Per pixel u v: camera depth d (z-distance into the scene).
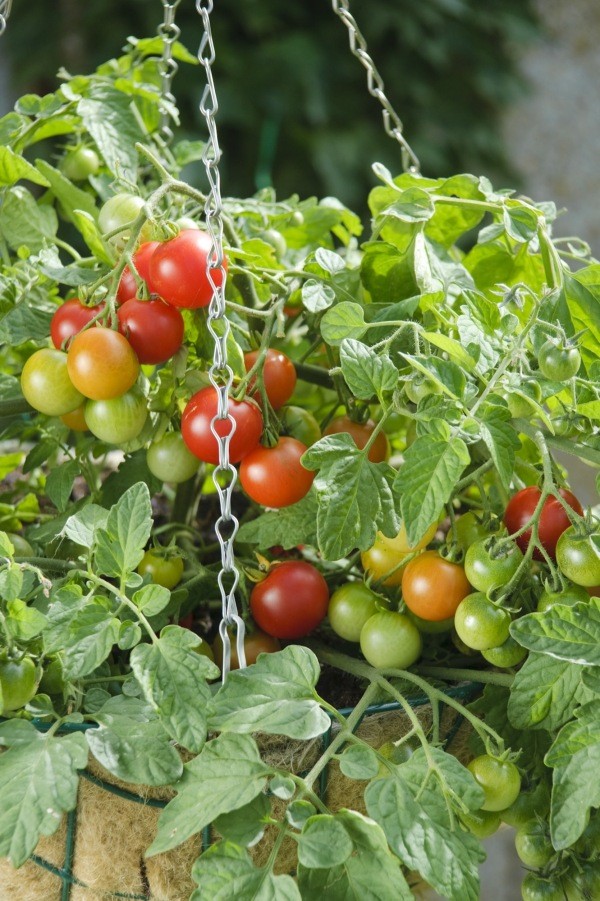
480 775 0.70
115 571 0.69
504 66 2.07
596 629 0.67
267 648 0.78
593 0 2.20
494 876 1.61
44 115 0.83
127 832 0.69
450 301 0.79
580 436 0.72
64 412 0.75
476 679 0.74
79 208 0.86
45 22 2.00
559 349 0.69
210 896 0.64
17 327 0.77
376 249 0.80
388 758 0.72
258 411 0.73
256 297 0.80
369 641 0.74
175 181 0.73
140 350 0.73
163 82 0.90
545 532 0.73
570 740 0.66
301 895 0.66
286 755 0.70
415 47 1.94
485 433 0.68
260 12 1.86
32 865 0.70
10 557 0.68
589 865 0.72
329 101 1.91
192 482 0.87
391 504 0.72
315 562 0.87
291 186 1.88
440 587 0.73
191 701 0.66
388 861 0.65
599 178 2.20
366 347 0.71
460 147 2.01
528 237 0.77
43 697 0.69
